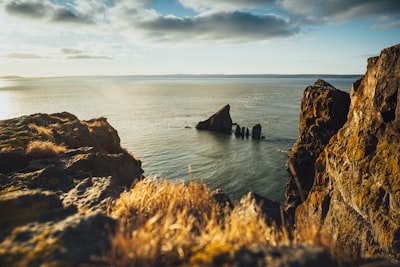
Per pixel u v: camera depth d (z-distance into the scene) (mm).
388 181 8641
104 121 24031
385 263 2438
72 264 2486
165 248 2643
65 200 5332
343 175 11727
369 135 10750
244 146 57188
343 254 3004
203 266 2266
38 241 2844
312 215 14445
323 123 20547
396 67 9750
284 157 47906
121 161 12547
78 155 10602
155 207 4770
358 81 15156
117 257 2561
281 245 2646
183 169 41812
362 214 9766
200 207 4945
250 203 4809
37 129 14359
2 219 3463
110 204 5094
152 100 175125
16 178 6848
